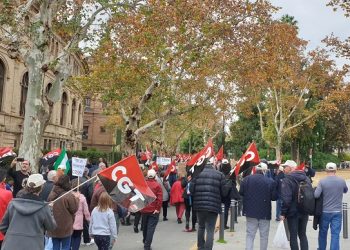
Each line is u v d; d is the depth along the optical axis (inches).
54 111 1766.7
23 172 399.9
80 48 608.7
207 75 880.3
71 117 2079.2
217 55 808.9
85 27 598.5
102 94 988.6
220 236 443.2
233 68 879.1
